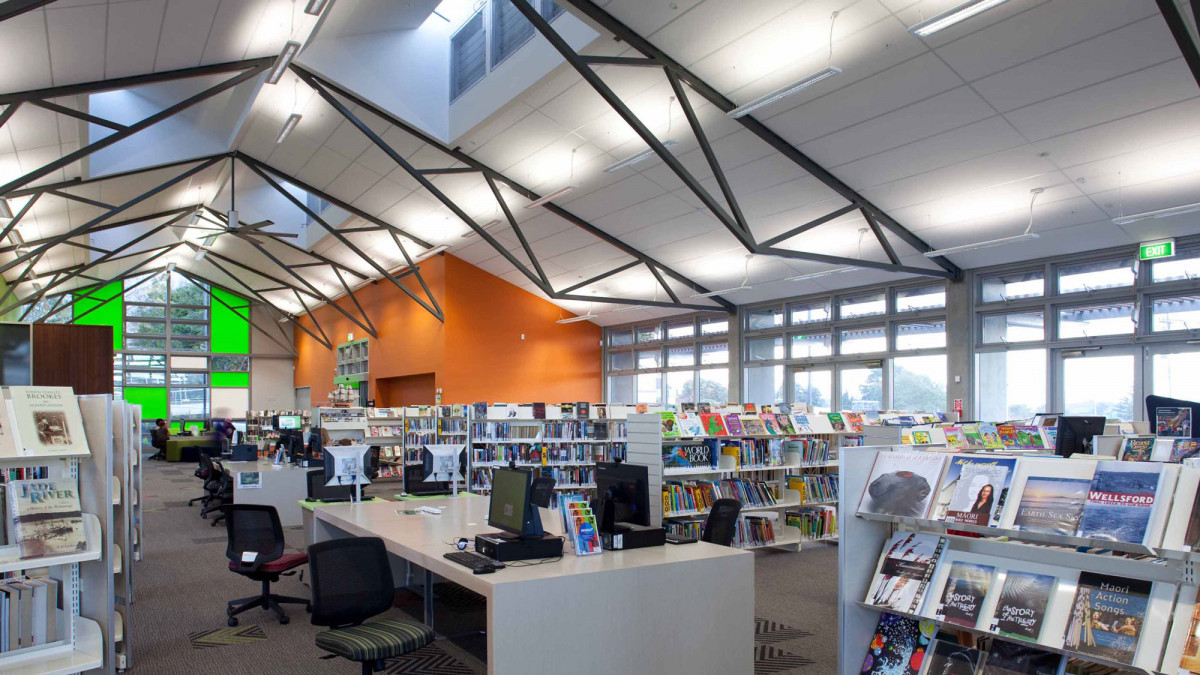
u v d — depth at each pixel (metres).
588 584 3.26
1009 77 6.84
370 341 19.73
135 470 6.34
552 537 3.68
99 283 21.52
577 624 3.21
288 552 7.42
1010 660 2.35
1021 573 2.39
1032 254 10.31
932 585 2.56
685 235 12.02
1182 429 5.70
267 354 26.27
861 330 12.83
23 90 7.16
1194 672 1.85
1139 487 2.10
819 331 13.42
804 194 9.82
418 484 6.88
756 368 14.67
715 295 14.45
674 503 6.89
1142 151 7.51
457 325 16.05
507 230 13.41
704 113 8.33
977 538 2.64
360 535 4.66
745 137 8.75
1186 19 5.70
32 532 2.75
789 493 8.06
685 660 3.54
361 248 16.72
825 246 11.27
